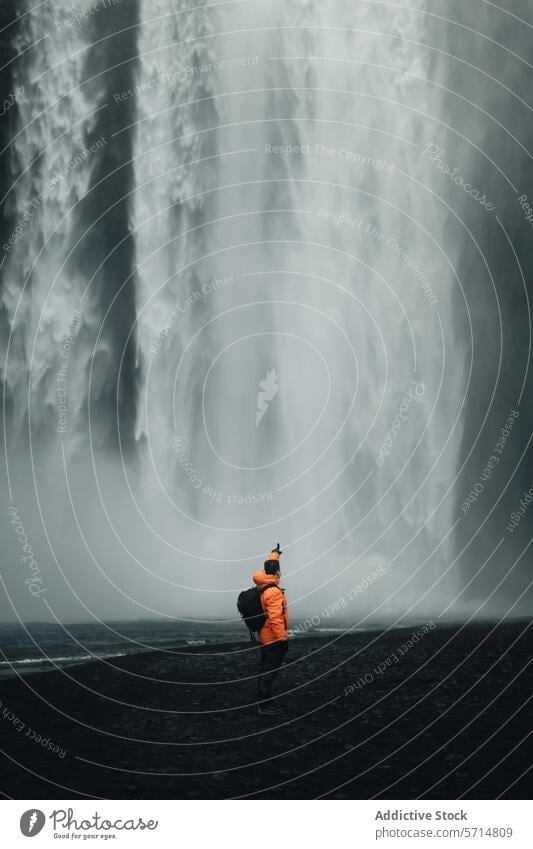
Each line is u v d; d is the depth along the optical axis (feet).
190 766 26.73
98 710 32.32
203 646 44.57
